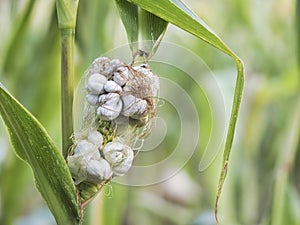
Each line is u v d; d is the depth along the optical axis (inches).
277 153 109.4
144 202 105.0
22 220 94.4
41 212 96.3
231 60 111.7
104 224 71.7
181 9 49.1
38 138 48.9
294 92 100.6
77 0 49.8
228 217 95.6
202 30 49.4
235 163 95.7
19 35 77.0
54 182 49.7
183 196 113.8
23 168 81.0
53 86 80.0
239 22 115.0
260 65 114.1
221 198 95.2
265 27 114.7
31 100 79.7
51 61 79.0
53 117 81.7
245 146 104.5
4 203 81.5
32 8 72.9
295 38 78.7
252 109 105.1
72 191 49.5
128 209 107.6
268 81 105.2
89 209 68.6
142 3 49.9
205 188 109.3
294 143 77.8
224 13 115.0
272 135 111.8
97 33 71.7
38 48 78.8
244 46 114.5
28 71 79.6
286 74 100.7
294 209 76.9
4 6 87.0
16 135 49.8
